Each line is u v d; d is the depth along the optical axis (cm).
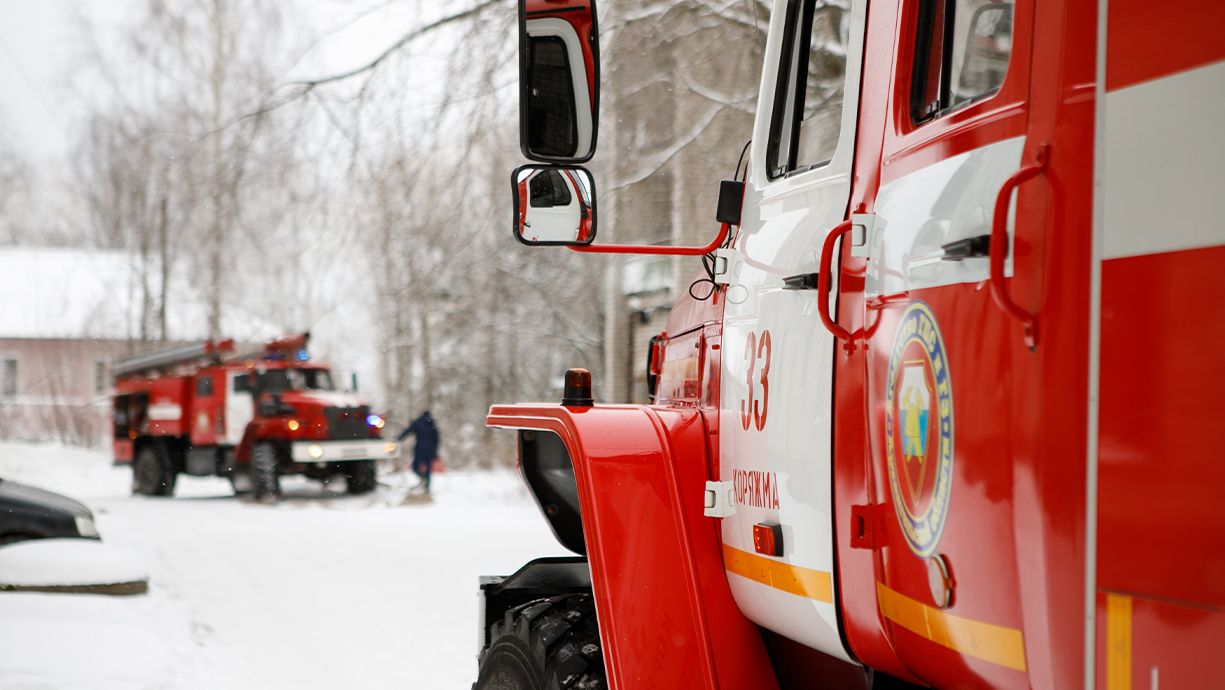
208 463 2134
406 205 1159
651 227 1105
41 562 884
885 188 213
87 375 5072
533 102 255
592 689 280
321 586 1099
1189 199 138
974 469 174
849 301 219
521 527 1594
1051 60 163
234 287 2953
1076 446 152
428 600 1038
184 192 1281
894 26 218
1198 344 135
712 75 1000
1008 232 167
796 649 266
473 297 2341
